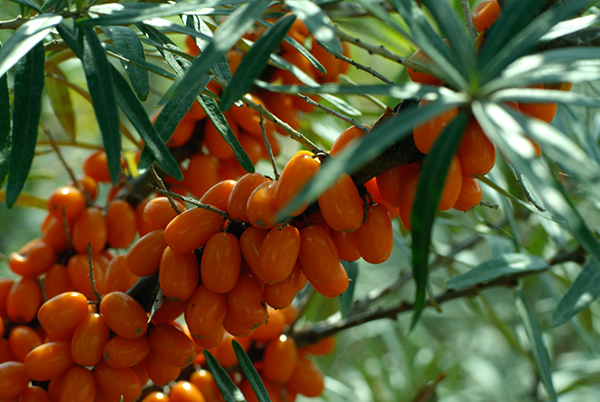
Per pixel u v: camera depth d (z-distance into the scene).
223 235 0.26
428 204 0.22
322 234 0.25
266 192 0.25
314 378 0.32
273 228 0.25
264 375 0.32
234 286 0.26
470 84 0.23
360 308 0.38
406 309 0.33
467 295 0.34
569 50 0.22
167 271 0.26
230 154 0.32
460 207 0.25
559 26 0.24
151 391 0.30
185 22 0.27
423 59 0.25
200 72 0.23
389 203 0.25
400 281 0.38
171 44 0.27
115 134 0.24
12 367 0.27
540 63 0.22
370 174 0.25
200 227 0.26
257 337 0.31
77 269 0.30
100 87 0.24
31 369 0.27
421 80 0.25
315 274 0.25
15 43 0.24
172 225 0.26
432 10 0.23
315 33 0.23
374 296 0.38
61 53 0.31
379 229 0.25
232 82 0.24
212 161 0.32
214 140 0.32
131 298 0.27
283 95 0.33
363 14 0.35
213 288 0.25
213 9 0.26
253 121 0.32
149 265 0.26
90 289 0.31
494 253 0.35
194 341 0.27
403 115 0.22
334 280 0.26
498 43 0.23
